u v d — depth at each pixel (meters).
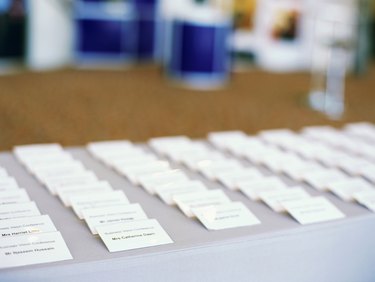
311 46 8.37
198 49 6.74
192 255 1.87
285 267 2.06
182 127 4.70
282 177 2.64
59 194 2.25
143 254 1.80
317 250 2.12
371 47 9.23
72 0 7.21
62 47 7.31
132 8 7.58
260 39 8.14
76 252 1.80
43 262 1.72
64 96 5.57
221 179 2.52
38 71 6.81
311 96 6.21
